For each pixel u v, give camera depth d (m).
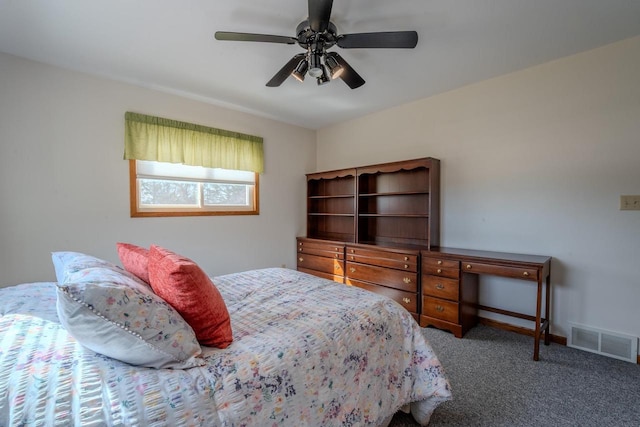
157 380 0.90
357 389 1.31
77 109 2.60
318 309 1.54
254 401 0.97
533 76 2.62
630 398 1.78
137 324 0.94
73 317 0.88
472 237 3.02
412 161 3.19
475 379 1.99
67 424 0.72
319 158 4.59
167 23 1.97
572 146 2.45
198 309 1.11
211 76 2.76
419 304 2.94
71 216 2.57
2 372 0.80
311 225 4.46
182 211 3.22
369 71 2.69
